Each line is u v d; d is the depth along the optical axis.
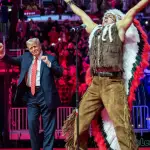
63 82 13.16
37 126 7.45
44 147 7.38
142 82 12.75
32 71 7.39
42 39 18.14
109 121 6.98
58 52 15.67
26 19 21.56
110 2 21.45
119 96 6.61
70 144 7.05
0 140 11.73
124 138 6.52
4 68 13.37
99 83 6.76
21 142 11.71
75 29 6.68
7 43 17.19
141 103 12.25
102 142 7.02
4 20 18.53
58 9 22.92
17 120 11.77
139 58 6.80
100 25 6.99
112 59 6.59
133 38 6.82
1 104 13.09
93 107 6.85
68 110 11.54
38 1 25.28
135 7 6.59
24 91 7.51
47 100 7.30
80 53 14.98
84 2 24.23
